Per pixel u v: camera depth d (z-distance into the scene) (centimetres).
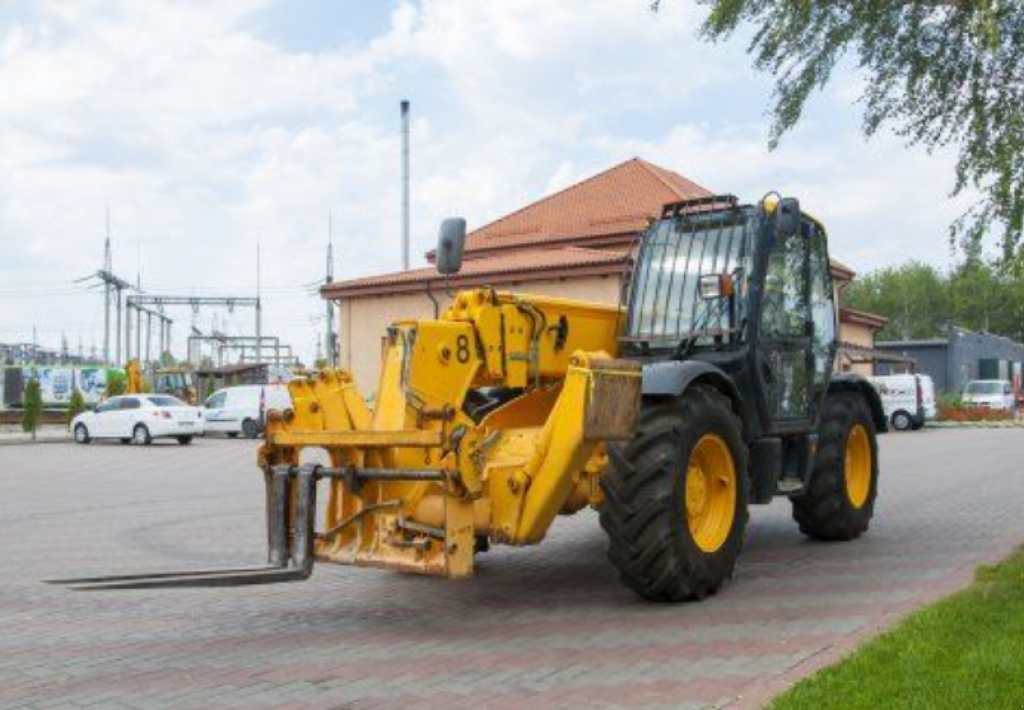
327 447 683
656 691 524
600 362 656
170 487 1642
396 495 674
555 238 3180
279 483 684
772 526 1084
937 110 793
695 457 736
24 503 1433
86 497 1505
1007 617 610
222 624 692
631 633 643
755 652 589
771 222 838
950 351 5122
